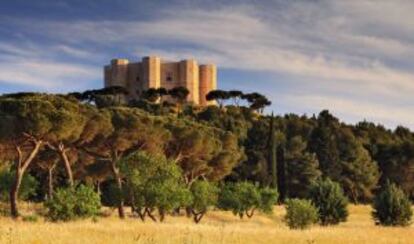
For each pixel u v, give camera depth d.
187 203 50.00
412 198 124.94
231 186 64.88
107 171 71.00
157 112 144.25
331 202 51.28
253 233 28.81
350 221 60.81
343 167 119.38
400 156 127.38
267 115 171.62
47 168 70.25
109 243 20.84
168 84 198.50
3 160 64.19
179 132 70.69
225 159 80.81
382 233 33.00
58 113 53.62
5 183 66.50
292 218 43.31
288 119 158.12
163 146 70.69
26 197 70.12
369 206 96.19
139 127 64.25
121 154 66.62
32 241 20.22
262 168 107.69
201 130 74.06
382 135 158.25
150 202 48.34
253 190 63.62
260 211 65.75
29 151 62.31
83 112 60.50
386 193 49.31
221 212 72.50
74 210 44.28
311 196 51.94
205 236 24.30
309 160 112.44
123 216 55.22
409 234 33.22
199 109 168.88
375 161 124.25
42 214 54.19
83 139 61.50
